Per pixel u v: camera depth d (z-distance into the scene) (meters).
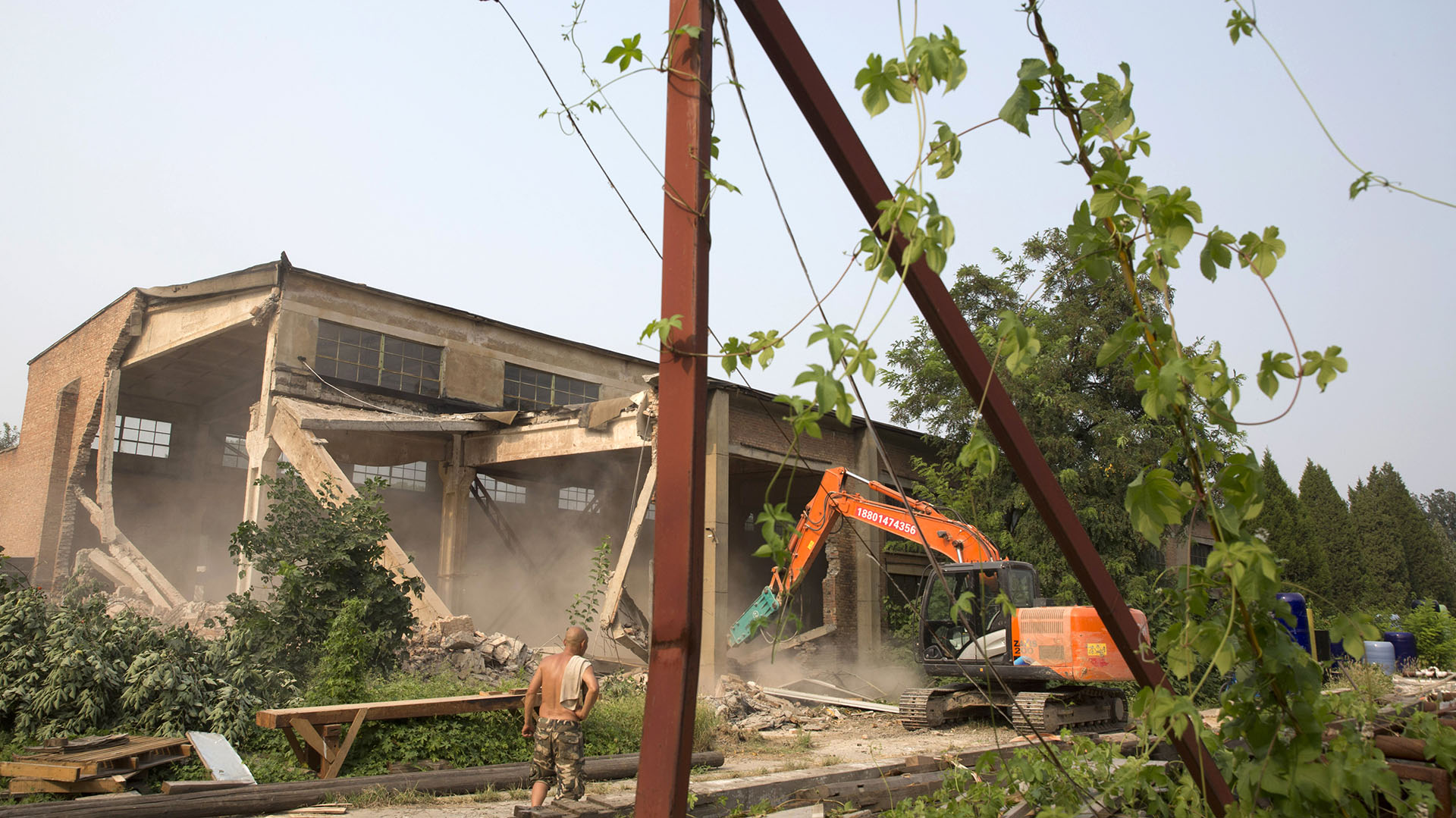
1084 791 4.26
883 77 2.24
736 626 17.64
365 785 8.23
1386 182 2.53
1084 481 19.11
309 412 20.25
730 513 27.39
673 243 2.35
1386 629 23.34
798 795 6.88
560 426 20.80
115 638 10.12
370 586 13.09
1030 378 19.48
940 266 2.15
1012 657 14.27
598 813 6.80
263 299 22.16
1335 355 2.36
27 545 27.61
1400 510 50.34
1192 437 2.55
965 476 20.47
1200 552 21.48
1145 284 11.19
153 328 25.59
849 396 2.10
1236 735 2.75
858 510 16.59
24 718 9.10
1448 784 3.23
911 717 14.70
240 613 12.47
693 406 2.23
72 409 27.64
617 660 18.14
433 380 25.53
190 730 9.34
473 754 9.65
